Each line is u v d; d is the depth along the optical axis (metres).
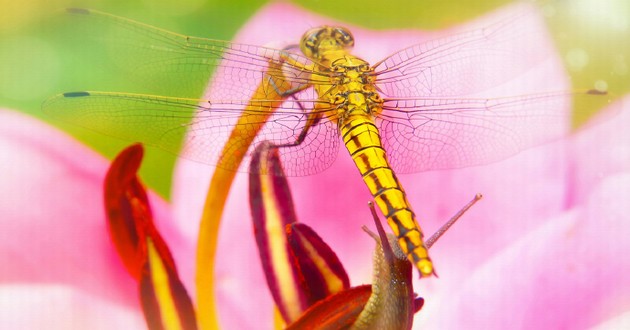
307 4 0.31
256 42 0.31
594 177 0.30
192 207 0.31
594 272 0.29
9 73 0.31
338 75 0.30
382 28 0.31
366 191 0.31
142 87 0.31
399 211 0.29
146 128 0.30
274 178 0.31
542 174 0.30
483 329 0.30
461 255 0.30
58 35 0.31
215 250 0.30
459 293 0.30
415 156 0.30
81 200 0.30
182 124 0.30
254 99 0.30
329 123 0.30
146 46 0.31
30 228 0.30
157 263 0.30
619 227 0.30
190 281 0.31
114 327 0.30
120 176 0.30
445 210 0.31
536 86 0.31
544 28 0.31
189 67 0.31
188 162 0.31
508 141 0.30
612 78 0.31
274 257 0.30
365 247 0.31
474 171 0.31
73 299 0.30
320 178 0.31
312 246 0.30
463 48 0.31
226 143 0.30
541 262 0.30
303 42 0.31
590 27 0.31
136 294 0.30
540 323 0.30
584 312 0.29
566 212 0.30
